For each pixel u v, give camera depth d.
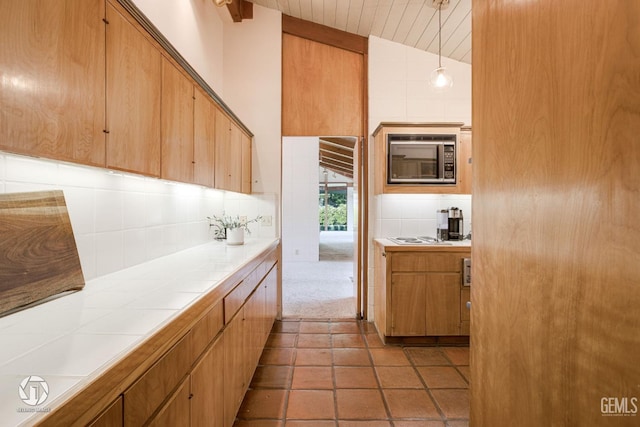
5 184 1.15
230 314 1.65
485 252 1.05
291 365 2.55
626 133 0.54
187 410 1.13
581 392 0.64
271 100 3.50
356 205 3.82
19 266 1.15
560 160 0.70
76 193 1.48
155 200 2.17
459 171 3.17
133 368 0.82
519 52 0.85
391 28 3.26
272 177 3.51
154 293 1.34
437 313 2.94
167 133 1.73
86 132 1.13
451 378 2.38
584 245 0.63
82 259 1.51
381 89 3.48
